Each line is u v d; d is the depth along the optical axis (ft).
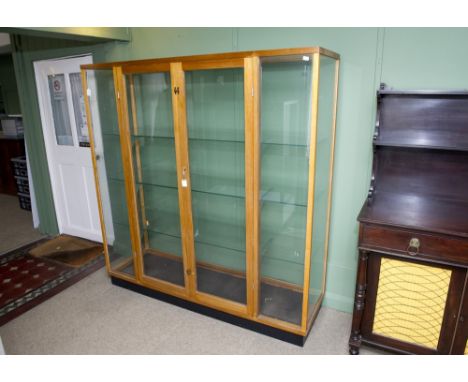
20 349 6.94
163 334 7.32
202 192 7.72
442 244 5.29
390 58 6.29
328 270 7.91
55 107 11.23
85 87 8.05
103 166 8.76
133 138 7.95
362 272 6.01
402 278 5.82
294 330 6.77
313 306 7.25
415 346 6.07
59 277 9.66
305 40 6.85
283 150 6.63
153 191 8.57
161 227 8.63
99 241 11.76
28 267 10.21
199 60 6.25
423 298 5.76
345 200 7.34
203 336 7.24
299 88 6.08
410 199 6.34
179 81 6.56
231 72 6.66
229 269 7.84
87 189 11.43
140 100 7.91
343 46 6.57
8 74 16.83
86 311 8.13
